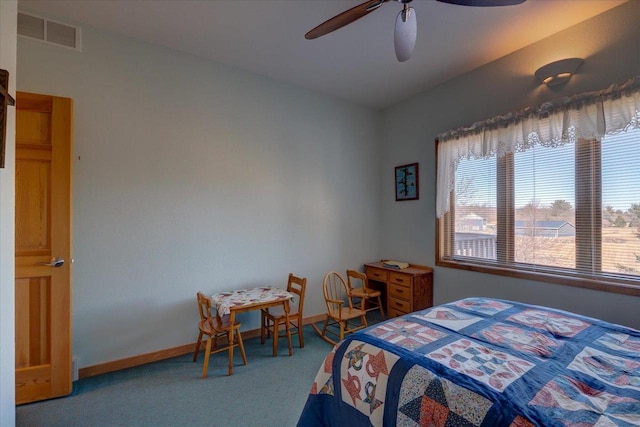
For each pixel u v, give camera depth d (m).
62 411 1.89
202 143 2.80
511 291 2.68
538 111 2.41
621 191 2.12
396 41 1.80
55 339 2.02
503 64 2.75
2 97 1.23
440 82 3.27
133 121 2.48
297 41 2.54
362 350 1.36
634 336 1.44
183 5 2.10
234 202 2.98
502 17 2.20
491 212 2.90
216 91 2.87
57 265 2.01
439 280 3.31
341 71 3.04
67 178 2.06
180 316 2.68
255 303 2.50
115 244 2.41
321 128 3.59
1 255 1.31
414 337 1.42
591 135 2.13
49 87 2.19
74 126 2.27
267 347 2.83
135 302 2.48
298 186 3.41
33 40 2.14
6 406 1.35
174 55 2.66
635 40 2.01
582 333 1.47
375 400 1.19
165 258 2.62
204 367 2.29
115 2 2.07
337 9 2.14
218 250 2.88
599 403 0.94
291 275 3.10
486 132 2.79
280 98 3.27
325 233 3.62
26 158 1.97
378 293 3.37
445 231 3.32
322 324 3.48
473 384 1.03
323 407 1.41
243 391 2.12
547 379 1.07
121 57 2.44
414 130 3.63
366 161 3.99
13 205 1.42
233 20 2.27
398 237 3.84
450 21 2.23
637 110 1.95
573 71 2.26
